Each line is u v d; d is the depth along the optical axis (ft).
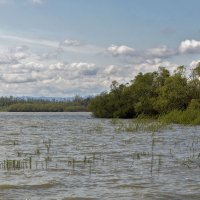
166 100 273.54
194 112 216.33
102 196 47.55
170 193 48.75
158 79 315.78
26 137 133.80
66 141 117.19
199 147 98.84
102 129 175.11
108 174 60.85
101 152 88.69
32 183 54.34
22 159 77.20
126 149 94.79
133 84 322.75
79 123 247.29
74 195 48.03
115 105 343.87
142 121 212.43
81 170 64.18
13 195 47.93
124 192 49.47
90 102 366.02
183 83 275.18
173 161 73.72
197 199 46.06
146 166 68.13
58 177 58.44
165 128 175.52
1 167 66.85
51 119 342.44
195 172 62.28
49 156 81.66
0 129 185.16
